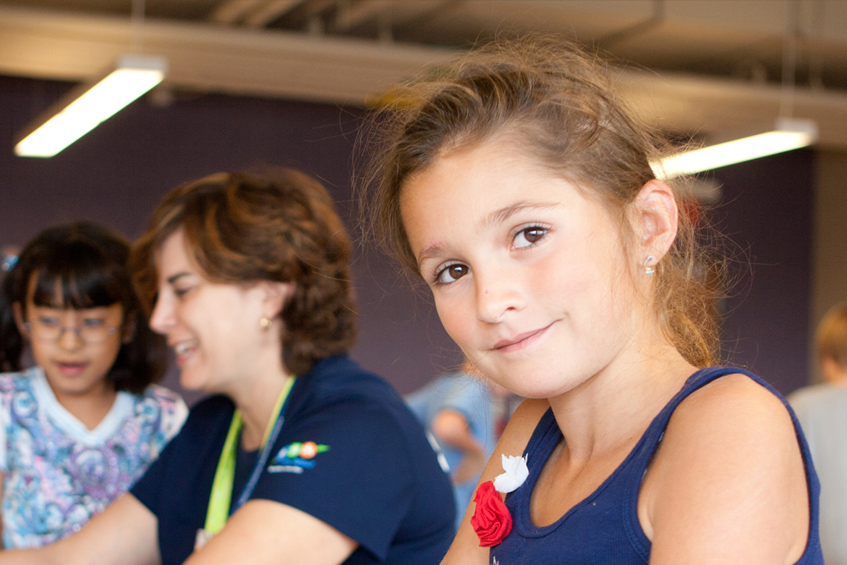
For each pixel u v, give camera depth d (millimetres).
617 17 5355
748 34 5699
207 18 5754
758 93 5695
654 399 730
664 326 788
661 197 770
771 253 8078
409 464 1341
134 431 2156
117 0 5410
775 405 657
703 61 6402
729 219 7992
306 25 6027
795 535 630
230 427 1601
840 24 5727
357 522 1251
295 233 1478
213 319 1461
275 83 5523
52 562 1569
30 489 2043
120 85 4234
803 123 5031
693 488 625
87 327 2004
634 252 750
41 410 2082
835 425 2680
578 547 694
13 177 6426
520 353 718
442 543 1389
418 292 955
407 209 780
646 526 665
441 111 766
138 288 1627
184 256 1464
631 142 775
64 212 6535
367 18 5691
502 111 737
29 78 6477
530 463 843
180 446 1639
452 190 732
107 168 6652
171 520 1588
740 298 7949
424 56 5160
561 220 712
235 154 6969
